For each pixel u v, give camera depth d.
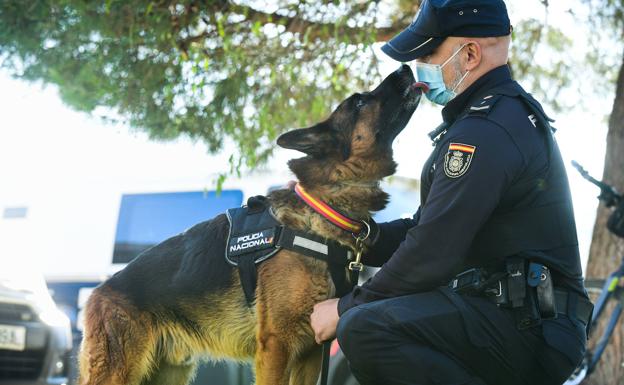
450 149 2.66
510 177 2.59
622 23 6.16
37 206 9.88
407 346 2.63
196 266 3.59
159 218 9.26
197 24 5.57
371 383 2.74
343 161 3.40
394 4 6.17
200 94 5.54
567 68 6.78
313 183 3.38
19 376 4.98
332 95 6.00
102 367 3.64
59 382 5.21
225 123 5.64
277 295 3.29
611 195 3.88
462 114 2.85
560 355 2.57
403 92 3.52
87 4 5.32
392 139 3.53
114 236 9.39
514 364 2.62
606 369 4.61
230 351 3.58
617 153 5.01
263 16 5.55
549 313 2.59
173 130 5.70
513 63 6.56
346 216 3.30
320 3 5.49
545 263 2.63
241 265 3.39
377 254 3.38
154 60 5.60
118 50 5.54
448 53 2.93
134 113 5.75
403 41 2.97
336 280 3.29
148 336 3.66
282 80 5.82
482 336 2.61
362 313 2.69
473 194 2.57
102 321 3.66
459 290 2.70
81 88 5.57
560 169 2.76
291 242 3.29
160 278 3.66
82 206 9.70
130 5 5.29
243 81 5.61
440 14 2.89
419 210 3.42
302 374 3.50
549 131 2.73
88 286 9.32
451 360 2.64
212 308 3.53
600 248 4.96
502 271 2.64
